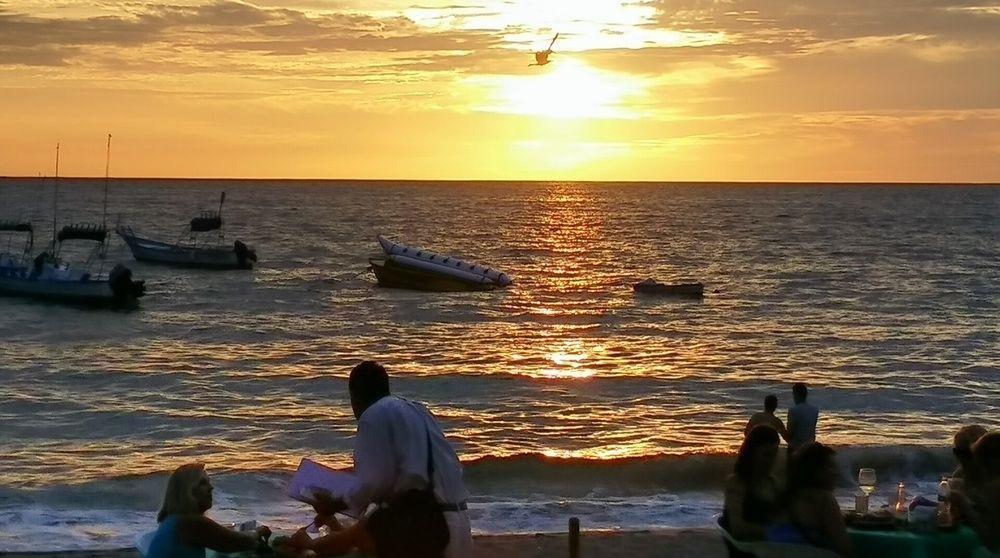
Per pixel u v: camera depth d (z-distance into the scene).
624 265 79.88
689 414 24.70
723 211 180.50
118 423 23.19
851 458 18.27
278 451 20.64
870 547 8.79
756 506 8.61
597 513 14.27
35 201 187.50
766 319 46.69
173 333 40.69
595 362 33.66
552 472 16.73
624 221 147.75
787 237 113.06
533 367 32.28
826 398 26.91
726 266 78.62
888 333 41.41
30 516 14.05
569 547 10.44
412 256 62.41
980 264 79.56
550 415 24.41
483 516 14.02
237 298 54.38
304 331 41.84
